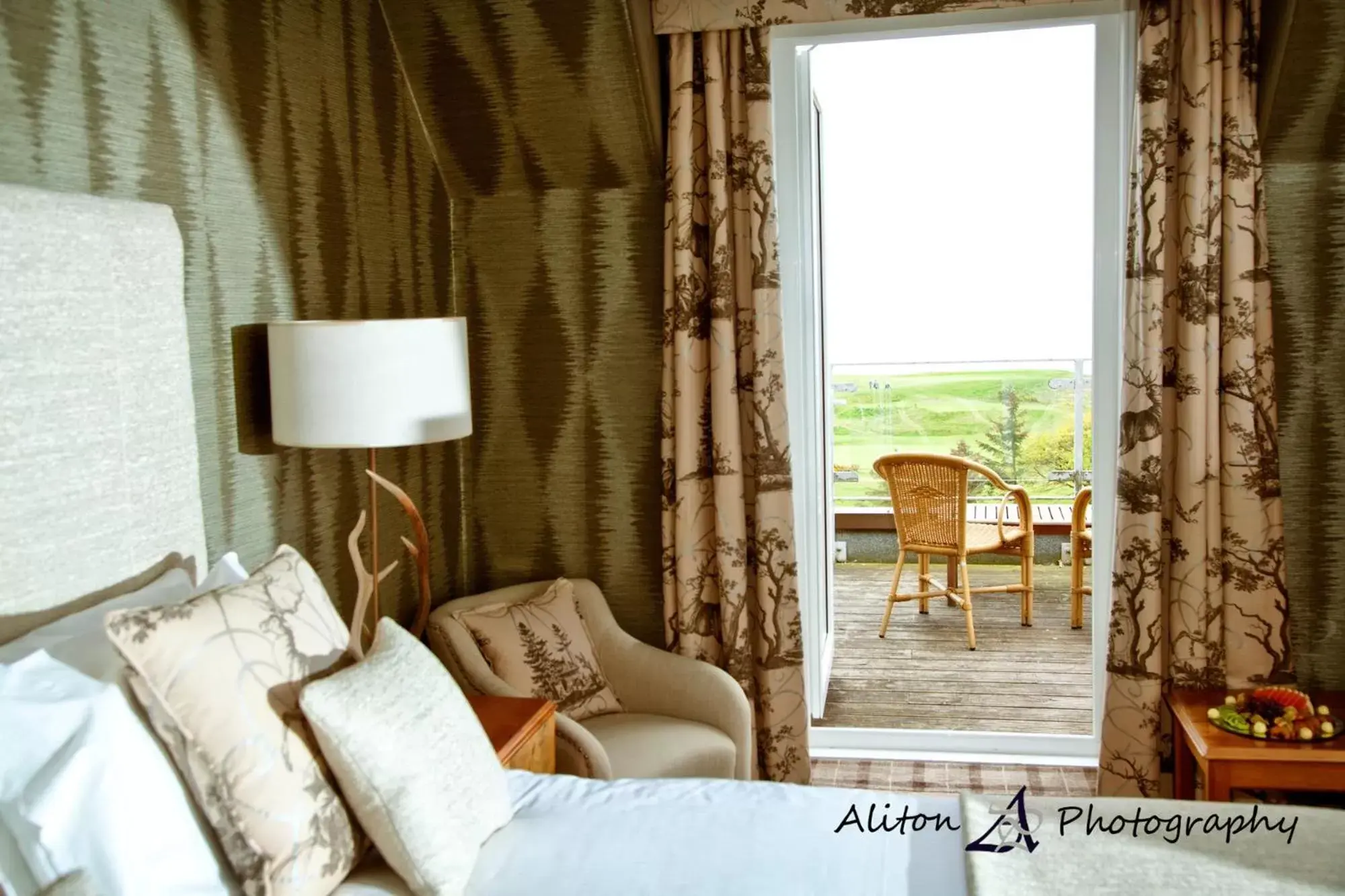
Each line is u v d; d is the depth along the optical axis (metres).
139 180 2.00
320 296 2.62
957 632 4.92
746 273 3.20
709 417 3.24
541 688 2.88
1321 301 2.95
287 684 1.63
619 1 2.79
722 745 2.82
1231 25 2.84
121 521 1.85
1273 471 2.97
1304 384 2.98
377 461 2.91
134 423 1.89
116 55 1.93
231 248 2.27
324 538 2.66
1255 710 2.71
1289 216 2.94
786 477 3.20
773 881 1.68
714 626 3.29
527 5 2.84
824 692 3.96
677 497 3.21
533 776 2.16
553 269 3.33
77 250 1.75
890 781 3.36
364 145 2.83
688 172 3.12
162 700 1.48
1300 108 2.83
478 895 1.68
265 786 1.52
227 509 2.27
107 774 1.41
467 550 3.49
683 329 3.16
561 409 3.38
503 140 3.17
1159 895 1.57
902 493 4.76
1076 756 3.48
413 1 2.90
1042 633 4.89
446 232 3.35
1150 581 2.98
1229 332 2.93
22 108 1.73
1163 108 2.88
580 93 3.01
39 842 1.34
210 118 2.20
